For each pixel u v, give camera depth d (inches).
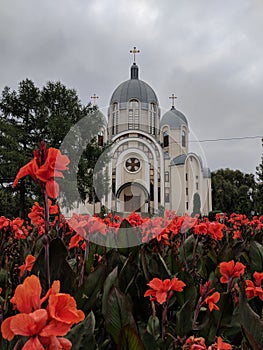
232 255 98.7
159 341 56.4
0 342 41.6
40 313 25.4
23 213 856.9
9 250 93.0
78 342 41.9
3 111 968.9
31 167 39.1
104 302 57.4
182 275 74.6
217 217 208.8
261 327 44.1
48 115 922.1
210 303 55.6
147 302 72.0
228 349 36.4
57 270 55.0
